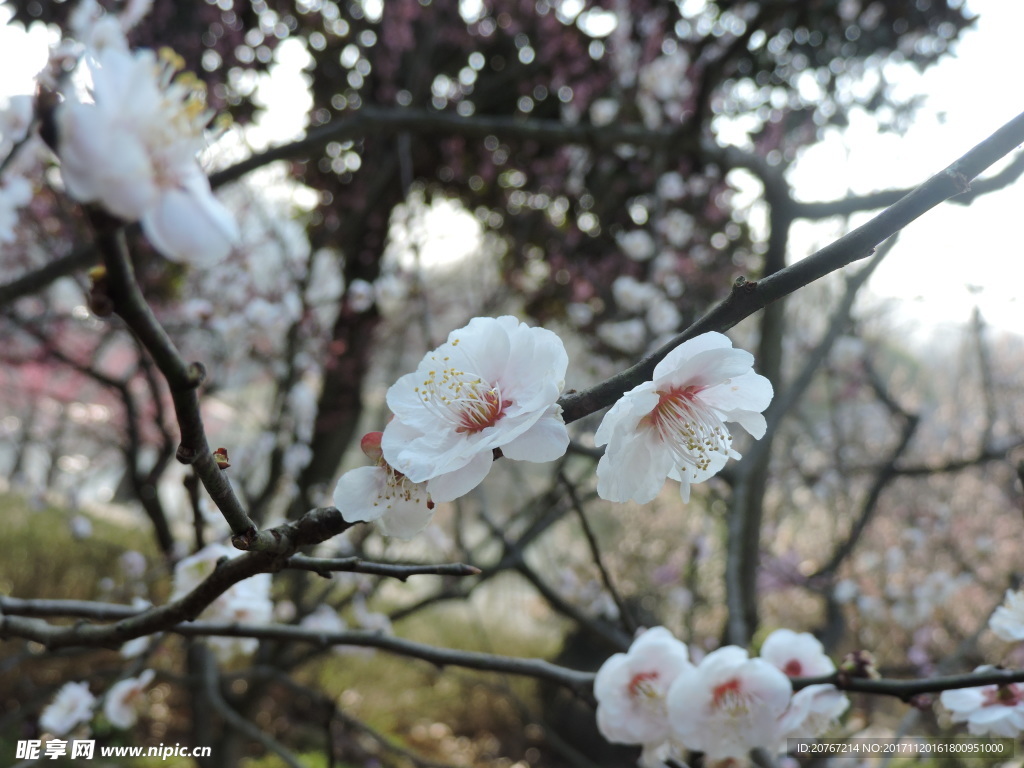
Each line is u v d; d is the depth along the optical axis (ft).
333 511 2.44
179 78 1.69
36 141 4.11
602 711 4.07
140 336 1.65
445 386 2.44
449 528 14.10
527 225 14.55
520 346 2.49
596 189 14.35
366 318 13.80
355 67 13.55
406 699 19.61
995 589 17.07
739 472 8.22
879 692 3.71
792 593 18.26
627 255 13.70
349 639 4.12
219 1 11.66
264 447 12.81
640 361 2.42
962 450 19.74
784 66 13.91
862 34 13.70
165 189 1.57
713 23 13.01
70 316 10.65
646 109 13.82
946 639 17.34
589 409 2.39
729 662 3.84
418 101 13.35
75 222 10.77
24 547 17.63
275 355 12.51
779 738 3.92
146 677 6.20
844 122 13.20
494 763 18.25
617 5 13.60
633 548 19.98
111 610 3.96
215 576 2.72
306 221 14.53
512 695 9.06
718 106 14.15
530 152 14.10
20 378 17.15
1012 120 2.16
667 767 4.26
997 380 20.65
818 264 2.24
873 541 18.86
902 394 23.17
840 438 14.65
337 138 8.74
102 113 1.51
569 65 13.87
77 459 21.08
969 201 6.19
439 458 2.35
